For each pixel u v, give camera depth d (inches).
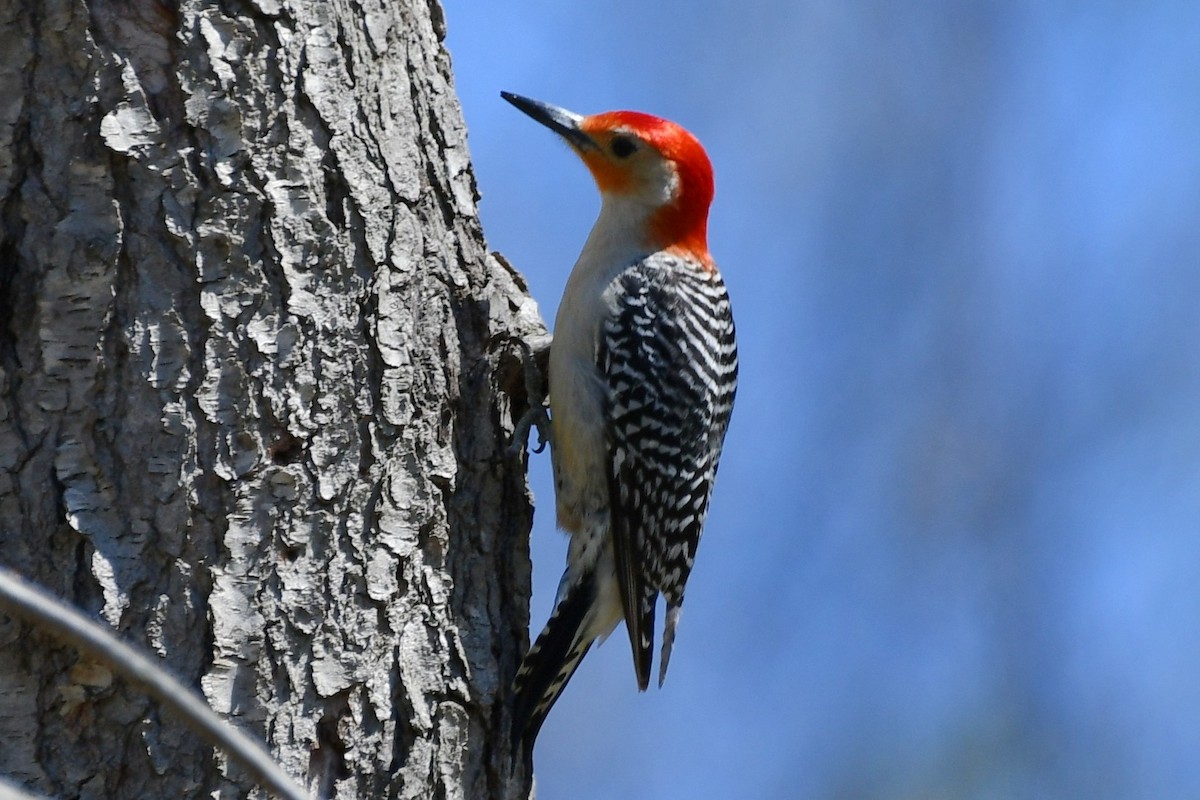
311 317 301.0
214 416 286.7
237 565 285.9
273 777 164.6
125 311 282.0
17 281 277.9
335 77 313.0
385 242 319.0
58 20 281.3
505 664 339.3
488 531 344.5
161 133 287.6
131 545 277.6
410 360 320.8
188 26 291.3
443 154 349.4
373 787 301.4
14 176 278.5
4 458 273.3
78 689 270.7
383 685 305.1
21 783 266.4
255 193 296.2
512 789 339.6
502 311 369.7
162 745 274.1
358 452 306.0
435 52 355.3
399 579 311.6
